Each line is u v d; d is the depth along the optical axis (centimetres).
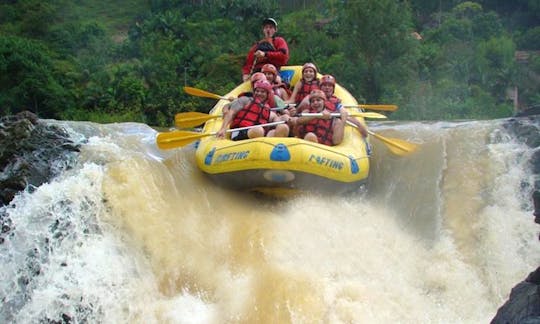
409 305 616
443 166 793
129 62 4234
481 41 4144
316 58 3619
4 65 3422
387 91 2786
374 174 820
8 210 676
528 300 496
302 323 588
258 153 677
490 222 700
